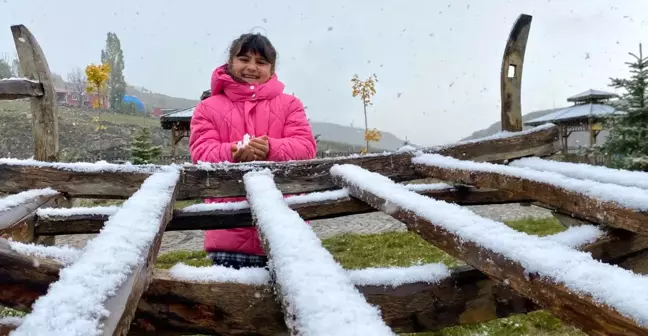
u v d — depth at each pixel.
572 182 1.61
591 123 21.19
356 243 7.05
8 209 1.68
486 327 3.26
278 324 1.20
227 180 2.14
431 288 1.43
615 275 0.79
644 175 1.82
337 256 6.24
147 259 0.93
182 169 2.10
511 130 2.69
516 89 2.70
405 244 6.80
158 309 1.16
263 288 1.22
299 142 2.47
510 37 2.68
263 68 2.53
